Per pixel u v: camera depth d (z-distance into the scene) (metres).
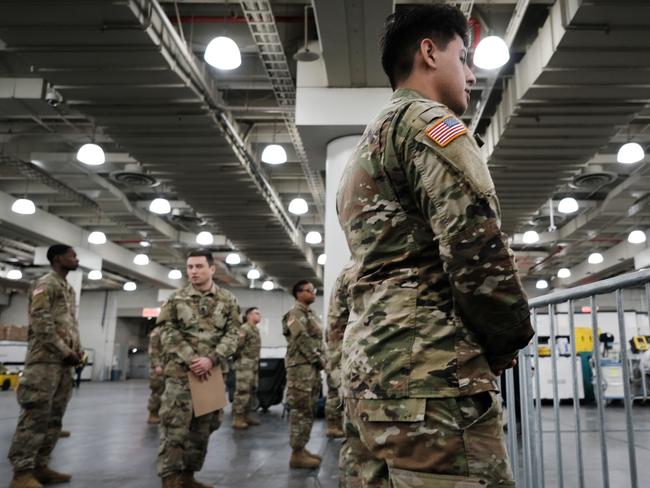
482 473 0.84
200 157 7.25
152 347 7.21
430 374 0.88
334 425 5.88
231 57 4.34
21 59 6.59
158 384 7.14
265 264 15.66
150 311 22.59
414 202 0.97
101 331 22.92
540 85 5.12
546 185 8.01
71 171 9.09
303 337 4.56
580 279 17.73
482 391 0.87
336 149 6.04
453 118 0.96
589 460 4.46
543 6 5.31
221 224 11.05
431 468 0.85
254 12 4.65
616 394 7.97
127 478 3.86
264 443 5.56
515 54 5.94
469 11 4.90
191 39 5.79
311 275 17.36
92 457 4.71
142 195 11.82
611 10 4.00
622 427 6.27
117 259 16.02
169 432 3.05
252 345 7.23
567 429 6.06
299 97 5.86
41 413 3.44
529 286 20.84
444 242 0.88
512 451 2.41
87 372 21.80
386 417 0.89
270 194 9.77
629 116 5.77
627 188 9.49
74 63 4.86
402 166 0.98
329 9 4.36
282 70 5.73
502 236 0.88
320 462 4.38
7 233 13.65
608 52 4.52
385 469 0.95
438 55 1.14
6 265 17.17
